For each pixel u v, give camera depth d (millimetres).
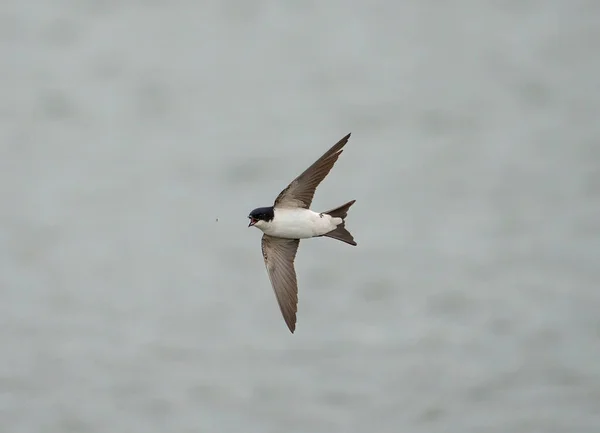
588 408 16984
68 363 18844
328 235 8953
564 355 19109
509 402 17266
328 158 8750
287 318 9250
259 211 8820
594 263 24500
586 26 52969
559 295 22359
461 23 54812
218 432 16453
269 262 9445
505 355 19141
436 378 18172
